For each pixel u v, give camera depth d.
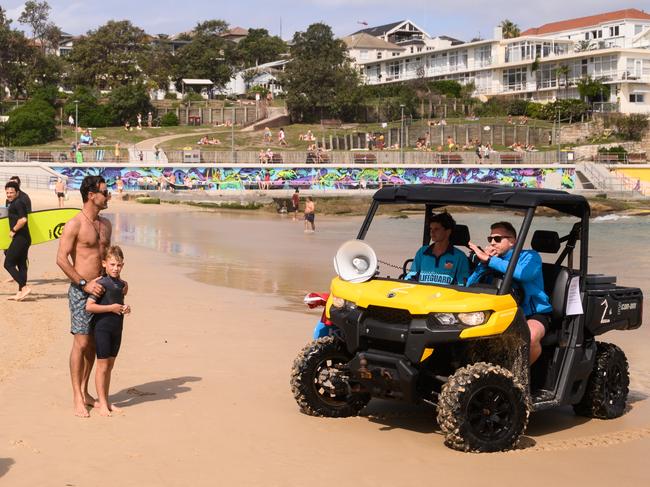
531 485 6.08
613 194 73.12
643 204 65.44
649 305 16.41
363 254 7.63
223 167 66.88
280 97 122.19
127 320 12.65
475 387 6.68
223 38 154.75
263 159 69.88
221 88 128.88
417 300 6.88
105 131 90.00
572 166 77.31
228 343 11.10
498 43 114.19
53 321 12.16
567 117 101.00
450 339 6.71
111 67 114.88
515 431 6.85
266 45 154.00
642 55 103.81
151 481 5.91
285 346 11.01
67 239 7.61
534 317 7.51
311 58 105.75
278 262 23.52
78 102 95.12
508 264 7.26
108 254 7.48
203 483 5.89
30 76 105.06
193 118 101.31
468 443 6.71
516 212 7.53
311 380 7.60
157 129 93.50
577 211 7.89
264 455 6.55
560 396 7.60
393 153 74.31
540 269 7.50
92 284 7.42
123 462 6.29
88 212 7.80
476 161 76.19
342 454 6.64
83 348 7.57
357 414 7.85
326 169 69.81
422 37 148.50
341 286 7.46
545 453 6.91
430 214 8.24
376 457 6.58
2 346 10.37
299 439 7.00
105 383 7.60
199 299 15.41
